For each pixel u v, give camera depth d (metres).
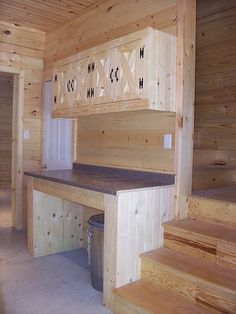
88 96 2.82
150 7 2.72
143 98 2.32
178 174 2.53
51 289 2.55
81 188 2.53
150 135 2.78
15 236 3.88
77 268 2.99
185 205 2.61
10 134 7.21
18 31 4.05
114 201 2.22
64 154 3.88
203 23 3.69
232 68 3.44
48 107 4.21
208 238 2.20
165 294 2.15
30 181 3.28
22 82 4.12
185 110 2.51
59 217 3.40
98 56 2.70
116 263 2.21
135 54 2.37
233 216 2.37
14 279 2.71
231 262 2.09
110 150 3.22
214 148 3.56
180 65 2.46
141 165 2.87
